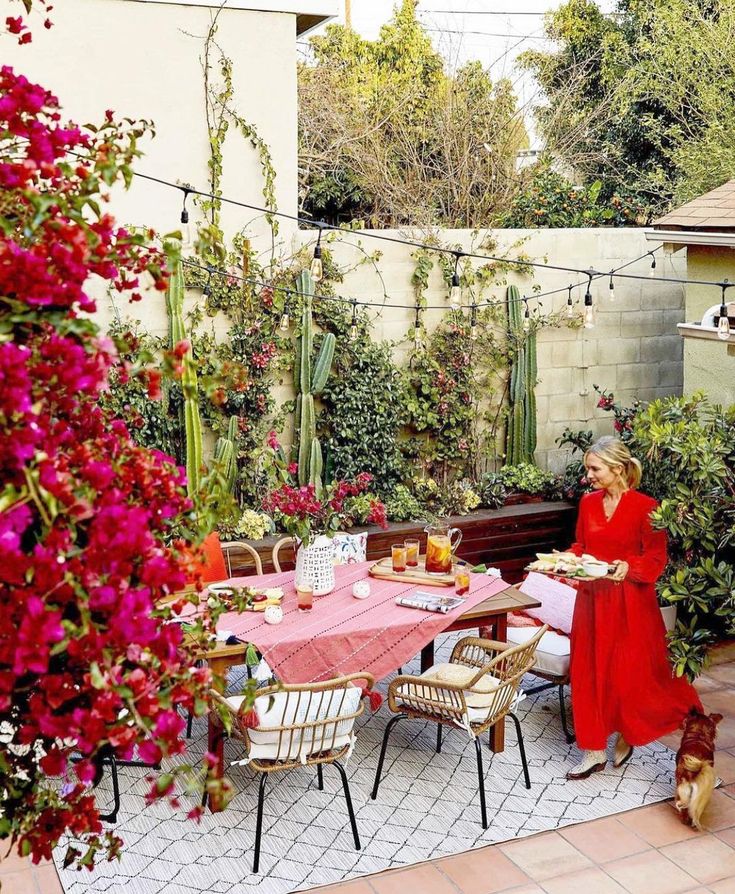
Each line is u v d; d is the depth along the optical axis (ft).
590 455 15.83
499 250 25.95
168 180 23.43
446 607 15.56
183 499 5.83
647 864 13.55
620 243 27.14
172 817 14.61
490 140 36.73
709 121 33.14
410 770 16.08
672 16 34.17
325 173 36.42
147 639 5.00
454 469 26.48
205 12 23.22
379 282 25.04
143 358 5.73
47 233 5.20
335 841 14.01
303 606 15.62
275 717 13.62
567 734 16.94
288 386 24.57
